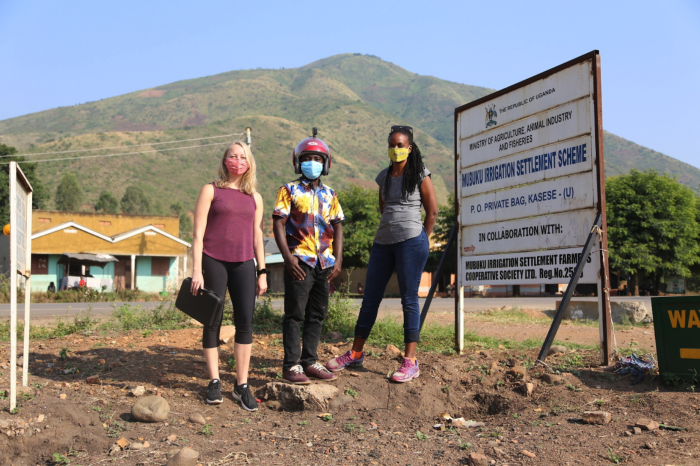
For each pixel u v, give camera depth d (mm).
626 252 37031
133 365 5137
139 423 3812
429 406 4340
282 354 5812
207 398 4223
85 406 3918
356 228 36438
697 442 3168
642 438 3305
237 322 4363
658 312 4422
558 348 5883
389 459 3215
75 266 34250
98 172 174125
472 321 10711
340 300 7801
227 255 4227
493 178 6133
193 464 3059
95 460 3232
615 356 5262
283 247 4449
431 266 38625
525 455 3143
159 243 40531
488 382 4711
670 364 4355
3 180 45312
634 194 38031
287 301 4520
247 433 3773
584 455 3084
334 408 4305
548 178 5504
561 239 5352
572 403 4164
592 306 12109
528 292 42250
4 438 3354
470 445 3375
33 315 12156
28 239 4270
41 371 4941
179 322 8195
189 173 198125
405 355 4793
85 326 7660
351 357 4965
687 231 37812
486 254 6164
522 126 5805
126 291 25828
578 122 5188
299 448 3449
